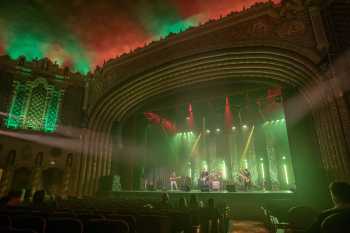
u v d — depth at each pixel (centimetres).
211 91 1970
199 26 1698
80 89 2045
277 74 1644
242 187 1775
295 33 1421
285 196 1273
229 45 1575
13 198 833
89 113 1945
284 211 755
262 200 1298
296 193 1270
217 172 1945
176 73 1820
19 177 1599
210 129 2331
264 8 1506
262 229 965
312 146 1455
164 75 1841
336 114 1206
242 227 1023
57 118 1858
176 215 490
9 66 1788
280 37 1453
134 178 2030
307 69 1426
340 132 1177
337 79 1210
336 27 1317
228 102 1986
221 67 1741
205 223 595
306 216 460
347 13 1292
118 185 1825
